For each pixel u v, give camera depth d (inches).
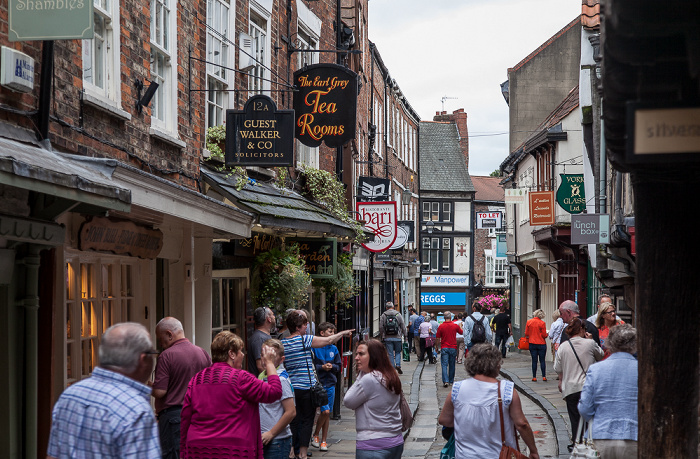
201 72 395.9
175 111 353.7
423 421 534.0
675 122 100.7
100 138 276.5
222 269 428.5
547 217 837.2
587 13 704.4
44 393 235.9
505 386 212.5
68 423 125.3
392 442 245.0
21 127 220.5
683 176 116.7
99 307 296.4
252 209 378.6
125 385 128.3
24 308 229.5
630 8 90.7
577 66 1336.1
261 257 463.8
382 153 1274.6
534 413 551.5
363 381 245.8
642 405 128.3
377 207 831.1
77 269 277.0
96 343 294.0
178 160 358.3
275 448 267.7
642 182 123.0
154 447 126.4
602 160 636.1
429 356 1049.5
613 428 230.1
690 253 123.0
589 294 828.6
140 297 339.3
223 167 422.6
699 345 125.2
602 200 633.6
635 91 101.4
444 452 226.2
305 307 602.5
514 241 1259.8
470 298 2176.4
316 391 355.9
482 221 1941.4
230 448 217.0
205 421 219.0
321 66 465.7
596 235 580.4
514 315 1456.7
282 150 392.5
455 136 2292.1
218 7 433.7
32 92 228.4
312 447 410.0
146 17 325.1
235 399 219.1
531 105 1338.6
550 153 956.0
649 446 127.9
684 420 126.2
